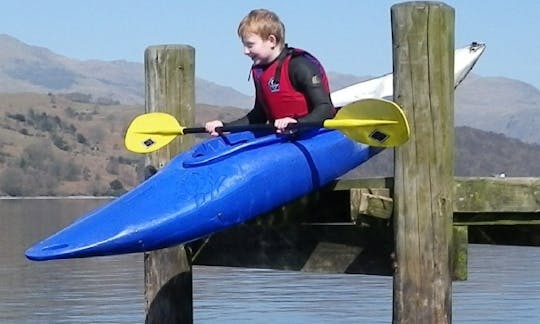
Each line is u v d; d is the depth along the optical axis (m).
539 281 30.62
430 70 9.01
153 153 11.39
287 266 10.36
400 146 9.07
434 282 9.01
